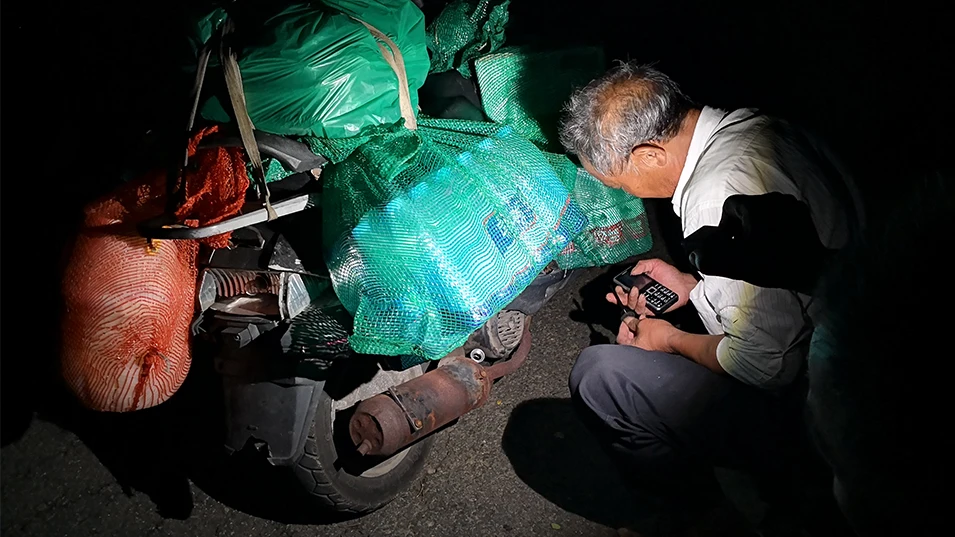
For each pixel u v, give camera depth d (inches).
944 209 71.8
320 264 92.4
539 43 127.0
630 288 116.6
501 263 93.0
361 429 96.9
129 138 101.6
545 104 118.0
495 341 114.7
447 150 96.7
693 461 104.2
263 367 91.7
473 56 124.8
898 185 167.6
